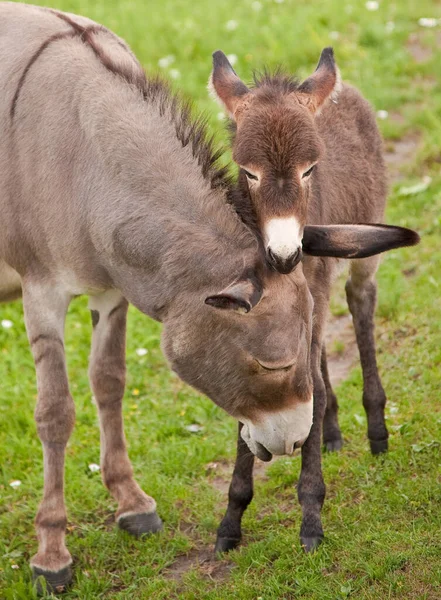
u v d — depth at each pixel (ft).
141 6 133.28
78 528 53.47
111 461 52.90
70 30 49.01
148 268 43.47
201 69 110.93
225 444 59.72
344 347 70.03
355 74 110.73
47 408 48.14
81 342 73.26
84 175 45.37
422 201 84.79
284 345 39.50
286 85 42.86
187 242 41.96
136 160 44.14
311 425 43.47
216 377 42.01
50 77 47.21
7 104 48.06
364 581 43.96
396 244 40.04
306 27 122.72
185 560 49.67
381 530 47.44
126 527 52.01
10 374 69.62
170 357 43.04
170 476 57.21
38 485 57.41
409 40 122.72
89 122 45.50
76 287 47.78
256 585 45.29
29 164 46.98
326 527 48.93
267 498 53.16
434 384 61.05
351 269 55.57
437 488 49.93
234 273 40.47
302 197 38.37
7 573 49.62
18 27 49.67
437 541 45.62
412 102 106.11
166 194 43.16
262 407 41.42
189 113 45.37
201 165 43.37
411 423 57.16
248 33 122.11
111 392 52.54
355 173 54.60
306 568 45.62
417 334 67.26
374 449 55.26
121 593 47.09
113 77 46.42
